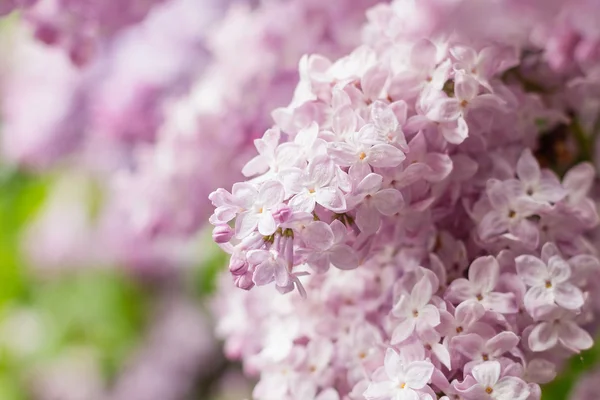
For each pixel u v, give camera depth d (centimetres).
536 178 42
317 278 43
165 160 53
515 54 43
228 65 52
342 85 41
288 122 41
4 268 89
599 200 47
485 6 42
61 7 49
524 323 41
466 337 40
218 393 79
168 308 84
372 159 39
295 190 38
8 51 84
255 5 56
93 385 85
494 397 39
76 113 68
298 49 50
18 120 74
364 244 40
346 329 43
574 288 41
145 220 54
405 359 40
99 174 82
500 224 42
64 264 86
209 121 51
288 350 43
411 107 41
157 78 60
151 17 61
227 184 52
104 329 85
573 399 48
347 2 49
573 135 47
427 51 41
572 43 44
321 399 42
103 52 64
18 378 89
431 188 41
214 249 69
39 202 88
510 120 43
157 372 81
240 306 47
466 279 41
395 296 41
